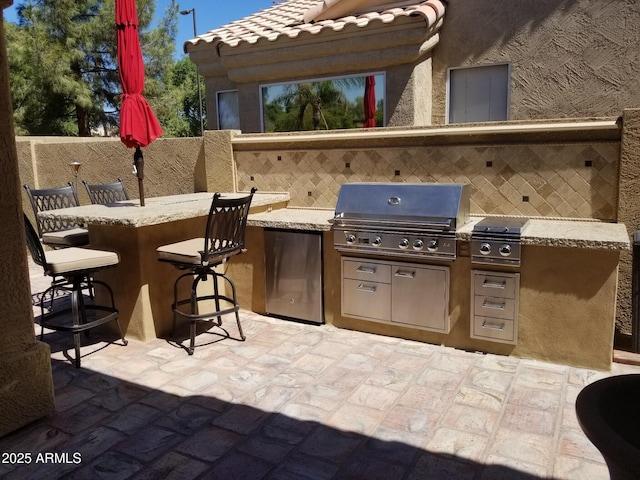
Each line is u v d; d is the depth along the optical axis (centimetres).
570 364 378
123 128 469
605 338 364
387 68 639
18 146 844
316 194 533
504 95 621
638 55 536
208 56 795
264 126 752
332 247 458
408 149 475
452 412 320
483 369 377
